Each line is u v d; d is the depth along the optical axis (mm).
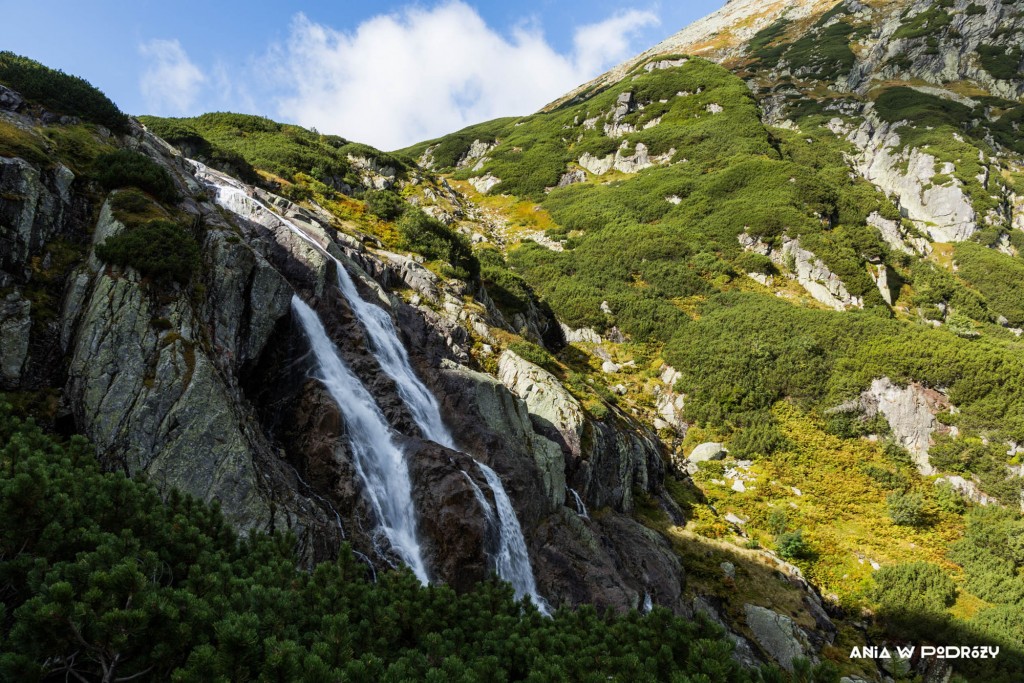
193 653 6750
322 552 16047
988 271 77312
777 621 25797
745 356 47875
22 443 10789
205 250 20984
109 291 17016
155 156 28344
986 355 41875
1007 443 37844
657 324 55344
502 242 79562
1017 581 29938
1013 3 136500
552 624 11836
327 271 26203
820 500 36875
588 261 69000
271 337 21875
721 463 40625
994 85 124312
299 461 19328
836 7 179250
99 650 7008
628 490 32469
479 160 126125
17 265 17422
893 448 40062
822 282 62312
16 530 8344
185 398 15984
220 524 12086
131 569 7359
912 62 134250
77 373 16000
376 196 47625
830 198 74312
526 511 23656
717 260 65750
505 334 36562
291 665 7133
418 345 29219
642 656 10188
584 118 123188
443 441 24641
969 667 25266
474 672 8875
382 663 8352
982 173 95562
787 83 142000
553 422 30469
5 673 6113
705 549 30984
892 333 47062
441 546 18750
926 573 30672
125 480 10508
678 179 87312
